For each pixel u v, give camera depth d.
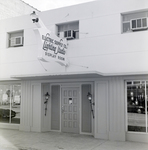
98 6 10.63
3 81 12.81
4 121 12.66
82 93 11.02
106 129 9.77
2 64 13.16
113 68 10.06
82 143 9.02
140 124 9.30
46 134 10.86
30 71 12.26
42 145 8.71
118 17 10.15
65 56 10.60
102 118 9.89
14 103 12.45
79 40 10.90
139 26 9.84
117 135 9.49
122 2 10.12
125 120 9.52
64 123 11.38
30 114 11.73
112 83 9.81
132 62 9.71
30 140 9.56
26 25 12.65
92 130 10.45
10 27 13.15
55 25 11.70
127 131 9.50
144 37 9.59
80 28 10.95
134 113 9.45
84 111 10.89
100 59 10.37
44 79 11.45
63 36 11.41
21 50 12.64
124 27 10.21
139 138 9.21
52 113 11.75
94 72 8.95
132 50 9.76
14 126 12.23
